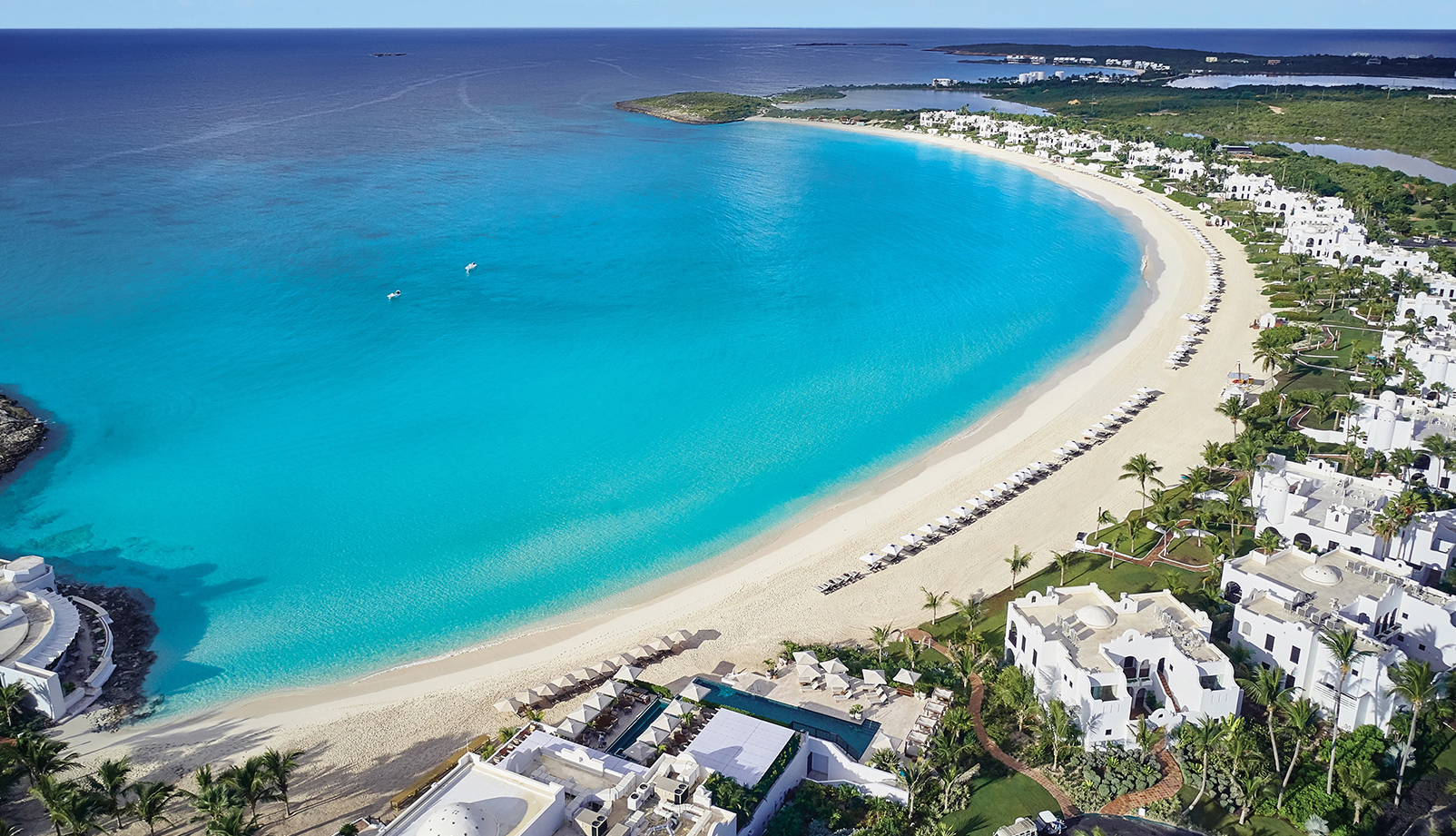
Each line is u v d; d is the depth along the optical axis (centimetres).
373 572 10700
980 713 8031
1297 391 14238
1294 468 11106
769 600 10075
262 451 13412
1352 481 10762
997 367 16650
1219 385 15300
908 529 11462
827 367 16712
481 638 9588
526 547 11231
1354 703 7475
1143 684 7725
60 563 10719
